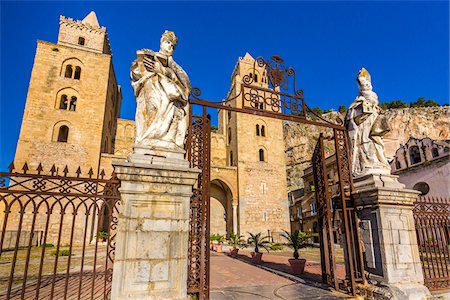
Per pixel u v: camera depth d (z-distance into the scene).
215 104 6.50
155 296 4.29
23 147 25.64
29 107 26.81
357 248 6.72
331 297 6.32
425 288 6.00
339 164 7.20
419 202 6.99
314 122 7.47
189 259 5.33
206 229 5.51
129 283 4.23
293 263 9.99
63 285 7.79
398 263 6.02
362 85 7.79
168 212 4.71
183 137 5.53
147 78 5.36
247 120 36.38
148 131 5.16
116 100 40.09
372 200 6.43
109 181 4.74
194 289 5.14
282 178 35.62
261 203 33.59
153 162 4.84
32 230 4.17
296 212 38.91
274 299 6.31
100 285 7.74
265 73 7.71
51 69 28.70
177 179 4.82
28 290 7.18
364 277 6.40
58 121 27.38
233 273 10.62
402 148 24.39
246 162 34.62
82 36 32.97
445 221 7.20
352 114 7.59
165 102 5.35
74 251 18.39
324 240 7.60
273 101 7.30
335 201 7.47
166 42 5.76
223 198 35.56
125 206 4.47
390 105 81.25
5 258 14.60
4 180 4.20
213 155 41.09
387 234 6.12
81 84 29.30
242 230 31.78
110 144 35.59
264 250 23.95
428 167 21.84
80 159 26.92
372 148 7.16
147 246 4.45
